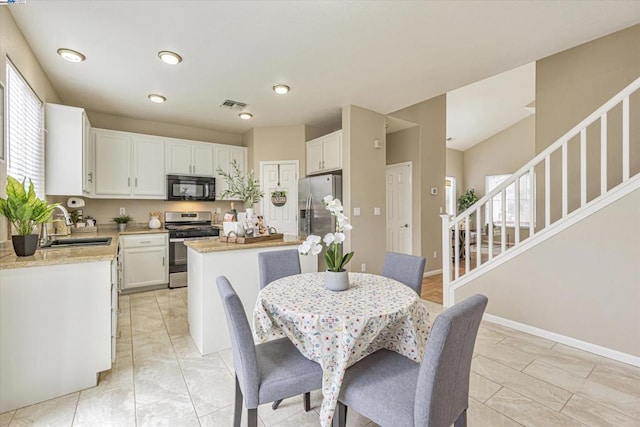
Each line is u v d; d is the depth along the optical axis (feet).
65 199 12.97
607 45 9.97
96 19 7.16
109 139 13.64
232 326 4.43
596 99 10.20
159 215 15.79
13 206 6.23
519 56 9.04
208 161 16.16
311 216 14.51
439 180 18.19
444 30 7.72
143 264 13.71
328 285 5.75
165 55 8.83
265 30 7.68
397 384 4.26
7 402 5.73
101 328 6.59
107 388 6.50
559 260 8.59
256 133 16.53
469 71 10.00
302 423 5.53
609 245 7.73
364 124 13.57
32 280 5.95
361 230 13.39
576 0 6.61
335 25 7.49
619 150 9.75
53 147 9.83
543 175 11.40
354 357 4.50
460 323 3.54
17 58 7.41
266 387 4.38
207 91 11.63
